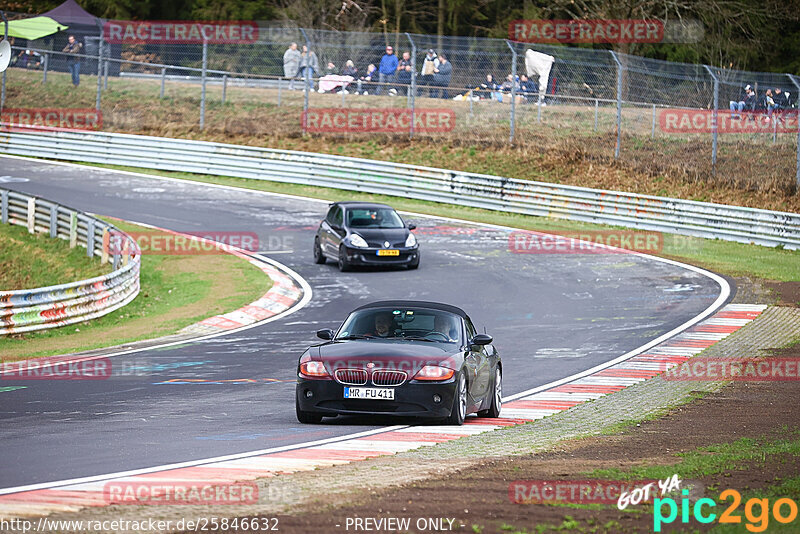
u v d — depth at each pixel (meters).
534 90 153.00
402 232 97.12
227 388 49.16
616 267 97.75
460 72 157.62
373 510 23.30
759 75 138.75
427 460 30.64
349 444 34.09
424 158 147.75
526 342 66.00
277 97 167.25
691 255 105.31
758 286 87.75
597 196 122.31
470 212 129.88
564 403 46.34
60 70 176.50
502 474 28.09
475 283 89.81
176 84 175.88
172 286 92.19
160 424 38.53
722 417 41.91
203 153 148.00
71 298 76.19
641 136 145.00
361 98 158.88
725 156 137.25
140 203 128.12
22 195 113.38
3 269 100.62
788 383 51.72
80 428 37.38
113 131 161.12
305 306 81.44
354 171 139.62
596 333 69.12
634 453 32.56
